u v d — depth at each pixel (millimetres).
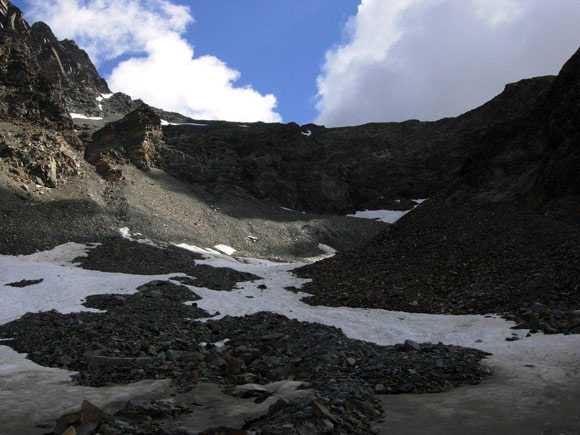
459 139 139000
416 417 9688
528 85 135125
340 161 144375
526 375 12156
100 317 25031
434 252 39594
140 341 18953
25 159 78250
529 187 44094
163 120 193000
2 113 91938
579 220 36531
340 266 44875
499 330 21359
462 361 14219
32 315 26453
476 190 49469
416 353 16531
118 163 99812
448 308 28281
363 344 17812
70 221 69375
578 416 8844
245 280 45625
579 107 43500
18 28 150375
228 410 10781
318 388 12141
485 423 8938
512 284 29188
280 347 18734
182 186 106375
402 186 137875
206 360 16750
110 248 59719
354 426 9156
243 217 101625
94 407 9469
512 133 53000
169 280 40031
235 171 126688
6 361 16875
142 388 12781
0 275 42281
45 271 43094
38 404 11094
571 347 15336
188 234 81812
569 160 40844
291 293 38281
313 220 111062
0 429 9297
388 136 153000
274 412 10266
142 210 83000
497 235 38781
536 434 8148
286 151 139125
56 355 17391
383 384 12555
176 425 9727
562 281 26938
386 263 40969
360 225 114812
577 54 48781
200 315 28047
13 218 63750
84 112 167125
